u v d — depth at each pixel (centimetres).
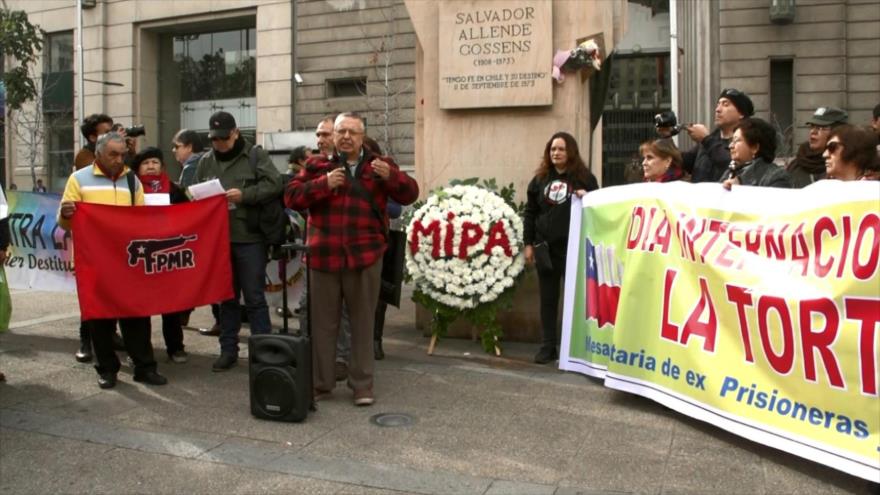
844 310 390
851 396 386
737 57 2292
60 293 1020
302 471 410
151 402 533
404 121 2488
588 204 595
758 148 497
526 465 419
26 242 795
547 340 648
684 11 1528
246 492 385
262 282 621
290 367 488
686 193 493
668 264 503
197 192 596
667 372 498
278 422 489
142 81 3081
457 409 518
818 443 398
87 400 538
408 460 426
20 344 712
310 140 2309
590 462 423
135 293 565
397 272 587
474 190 692
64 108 3188
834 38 2230
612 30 785
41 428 478
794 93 2273
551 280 647
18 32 1551
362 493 383
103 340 567
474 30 730
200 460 427
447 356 673
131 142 709
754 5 2273
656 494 382
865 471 375
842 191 397
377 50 2503
